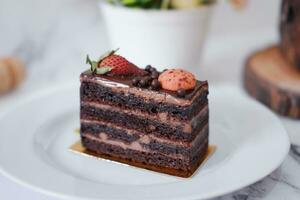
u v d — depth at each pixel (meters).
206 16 0.58
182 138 0.44
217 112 0.52
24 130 0.49
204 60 0.70
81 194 0.39
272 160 0.43
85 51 0.71
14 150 0.45
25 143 0.47
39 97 0.55
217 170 0.42
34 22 0.71
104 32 0.76
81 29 0.75
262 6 0.77
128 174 0.44
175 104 0.44
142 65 0.59
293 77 0.57
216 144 0.48
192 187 0.40
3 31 0.70
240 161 0.43
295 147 0.48
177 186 0.40
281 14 0.59
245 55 0.71
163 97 0.44
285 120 0.55
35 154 0.45
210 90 0.55
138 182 0.43
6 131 0.48
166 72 0.45
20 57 0.71
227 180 0.41
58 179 0.41
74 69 0.67
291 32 0.57
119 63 0.46
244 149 0.45
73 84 0.58
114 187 0.41
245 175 0.41
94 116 0.47
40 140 0.48
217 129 0.50
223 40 0.77
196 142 0.45
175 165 0.45
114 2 0.59
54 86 0.62
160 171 0.44
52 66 0.68
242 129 0.48
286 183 0.43
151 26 0.56
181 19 0.56
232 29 0.78
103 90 0.46
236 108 0.52
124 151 0.47
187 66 0.60
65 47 0.73
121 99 0.46
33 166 0.43
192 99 0.43
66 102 0.54
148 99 0.45
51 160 0.46
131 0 0.57
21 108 0.52
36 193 0.42
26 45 0.72
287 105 0.54
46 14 0.72
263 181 0.44
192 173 0.44
